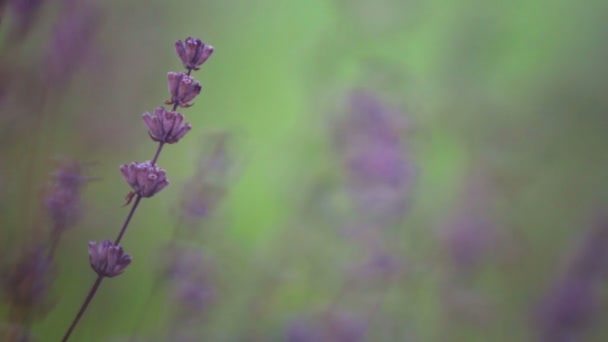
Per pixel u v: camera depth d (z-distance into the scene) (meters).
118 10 0.78
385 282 0.81
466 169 0.97
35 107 0.64
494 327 0.89
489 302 0.88
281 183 0.94
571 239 0.98
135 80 0.78
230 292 0.79
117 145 0.75
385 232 0.85
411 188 0.86
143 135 0.81
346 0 0.97
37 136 0.63
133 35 0.79
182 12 0.96
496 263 0.94
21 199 0.63
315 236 0.84
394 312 0.84
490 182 0.94
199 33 1.02
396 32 0.99
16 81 0.63
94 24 0.65
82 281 0.70
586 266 0.87
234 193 0.98
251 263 0.83
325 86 0.93
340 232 0.84
